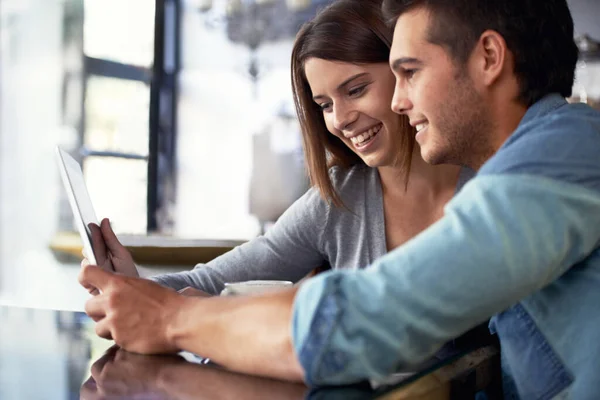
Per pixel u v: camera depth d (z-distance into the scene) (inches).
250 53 268.1
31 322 51.2
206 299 38.2
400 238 63.1
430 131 39.4
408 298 30.3
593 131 36.3
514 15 37.4
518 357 39.6
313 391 31.1
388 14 40.6
